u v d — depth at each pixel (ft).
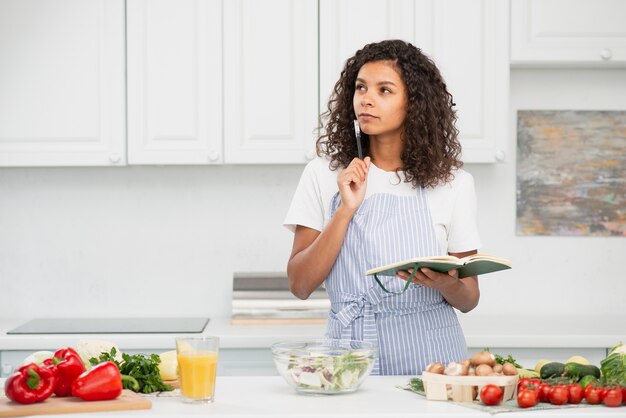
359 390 5.62
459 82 10.19
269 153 10.21
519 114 11.29
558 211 11.33
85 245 11.28
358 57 7.09
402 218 6.90
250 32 10.18
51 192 11.25
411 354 6.74
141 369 5.64
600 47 10.25
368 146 7.22
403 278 6.14
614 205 11.34
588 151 11.31
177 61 10.19
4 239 11.25
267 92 10.20
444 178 7.01
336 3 10.15
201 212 11.28
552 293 11.39
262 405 5.11
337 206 6.99
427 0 10.16
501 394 5.09
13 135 10.18
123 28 10.18
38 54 10.16
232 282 11.30
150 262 11.29
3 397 5.31
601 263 11.37
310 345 5.91
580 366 5.55
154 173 11.27
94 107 10.19
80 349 6.04
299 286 6.97
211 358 5.18
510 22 10.23
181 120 10.21
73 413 4.91
